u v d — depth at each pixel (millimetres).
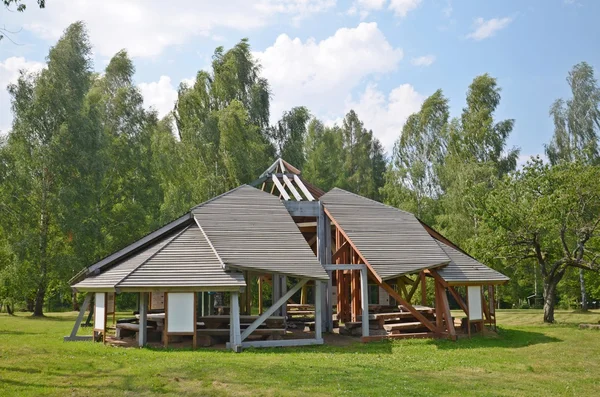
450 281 22328
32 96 39031
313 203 25172
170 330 18578
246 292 27422
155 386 11930
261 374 13180
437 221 47750
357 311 25281
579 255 30734
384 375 13508
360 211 25109
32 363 14227
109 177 43312
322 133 64500
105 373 13258
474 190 34125
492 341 21828
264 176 28375
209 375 12992
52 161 37594
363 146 70375
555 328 27781
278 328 21797
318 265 20562
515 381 13328
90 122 39375
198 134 44031
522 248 32719
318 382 12453
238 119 43438
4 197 37844
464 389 12180
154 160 46438
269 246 20938
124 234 41594
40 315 38719
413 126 56844
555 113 52188
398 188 53938
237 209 23031
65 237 39469
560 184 31641
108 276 19844
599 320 32344
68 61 39500
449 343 20953
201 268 19250
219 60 47656
